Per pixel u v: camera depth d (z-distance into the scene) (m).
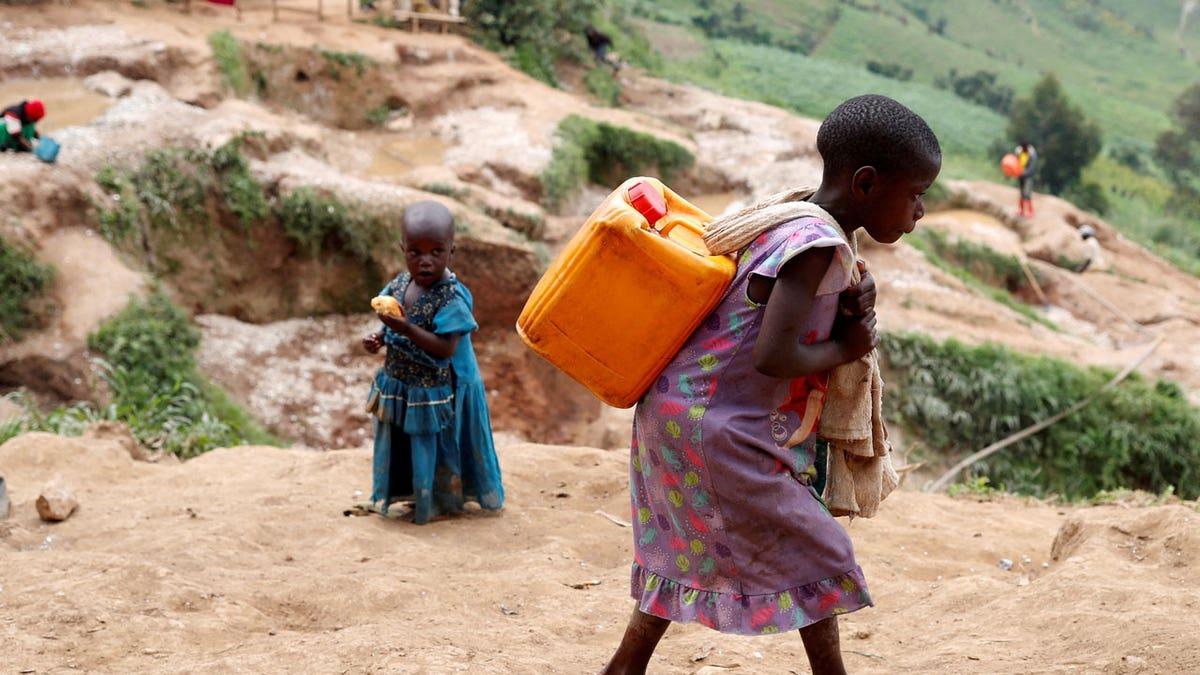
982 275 25.33
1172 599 3.97
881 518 6.27
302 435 15.61
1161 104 67.44
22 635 3.85
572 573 5.05
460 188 19.11
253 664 3.58
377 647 3.66
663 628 3.26
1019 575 5.16
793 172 24.14
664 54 40.84
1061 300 25.47
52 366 13.83
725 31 51.94
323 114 22.02
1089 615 3.89
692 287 2.89
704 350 2.96
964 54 63.50
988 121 48.69
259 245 17.22
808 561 2.96
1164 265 29.11
